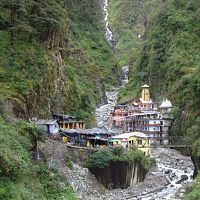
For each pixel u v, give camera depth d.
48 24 109.44
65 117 101.50
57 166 77.62
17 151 62.75
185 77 125.25
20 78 94.38
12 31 101.62
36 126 77.06
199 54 140.50
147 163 89.62
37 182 64.69
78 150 85.06
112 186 82.00
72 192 71.31
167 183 85.81
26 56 99.31
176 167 96.69
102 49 198.50
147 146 95.31
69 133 92.31
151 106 142.62
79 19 198.00
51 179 70.56
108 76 188.62
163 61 154.88
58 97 108.06
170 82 139.38
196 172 87.06
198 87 107.06
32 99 95.06
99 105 155.38
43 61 103.06
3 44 98.75
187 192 74.19
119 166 83.25
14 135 66.06
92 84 153.62
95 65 164.50
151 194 78.88
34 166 67.06
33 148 74.88
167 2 179.88
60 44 127.12
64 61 131.88
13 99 88.69
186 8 163.12
